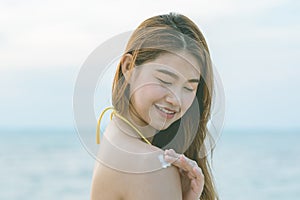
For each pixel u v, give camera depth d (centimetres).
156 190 171
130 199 174
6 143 5981
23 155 4097
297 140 7175
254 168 3020
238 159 3581
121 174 175
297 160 3547
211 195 219
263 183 2464
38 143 5903
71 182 2633
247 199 2166
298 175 2708
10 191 2459
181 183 184
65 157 3841
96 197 182
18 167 3275
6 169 3200
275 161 3494
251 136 9756
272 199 2138
